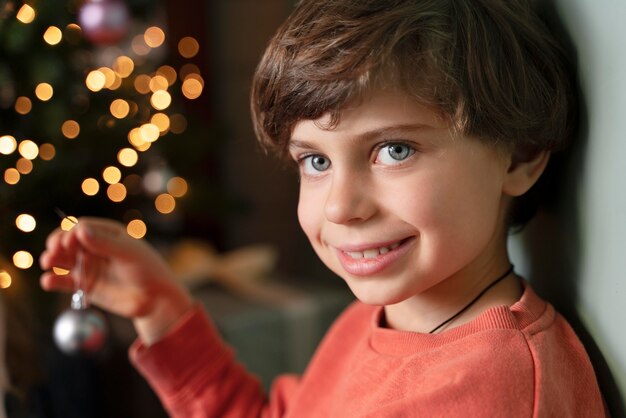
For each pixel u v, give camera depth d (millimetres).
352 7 559
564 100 588
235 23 2010
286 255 2102
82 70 1334
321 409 711
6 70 1247
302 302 1479
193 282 1548
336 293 1547
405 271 576
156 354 775
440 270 573
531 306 586
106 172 1328
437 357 574
